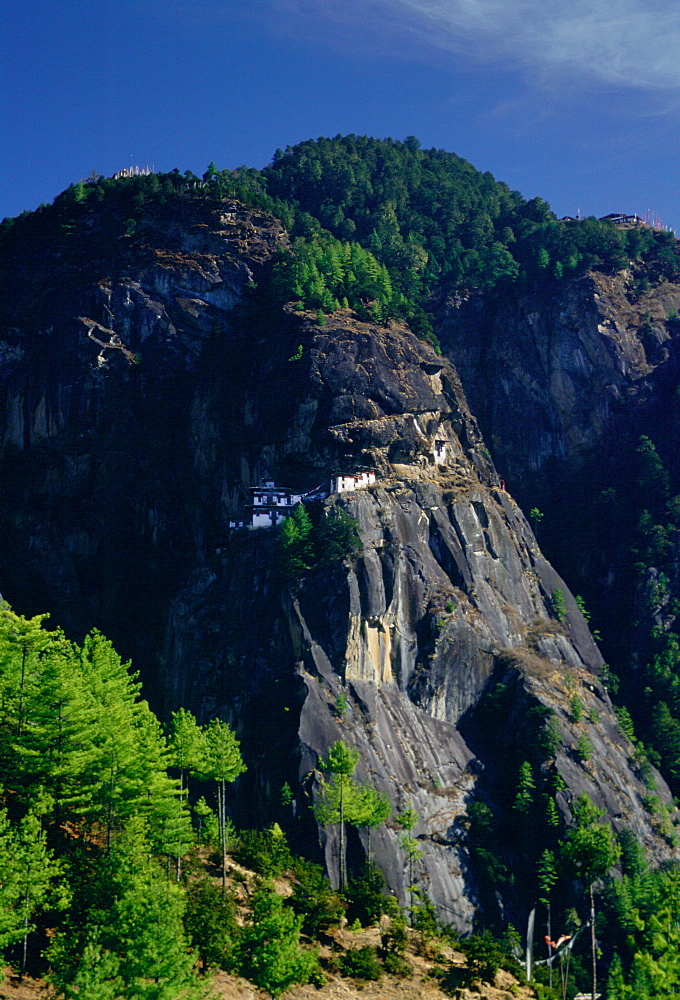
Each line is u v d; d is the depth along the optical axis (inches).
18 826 3811.5
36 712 4195.4
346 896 4943.4
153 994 3073.3
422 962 4694.9
